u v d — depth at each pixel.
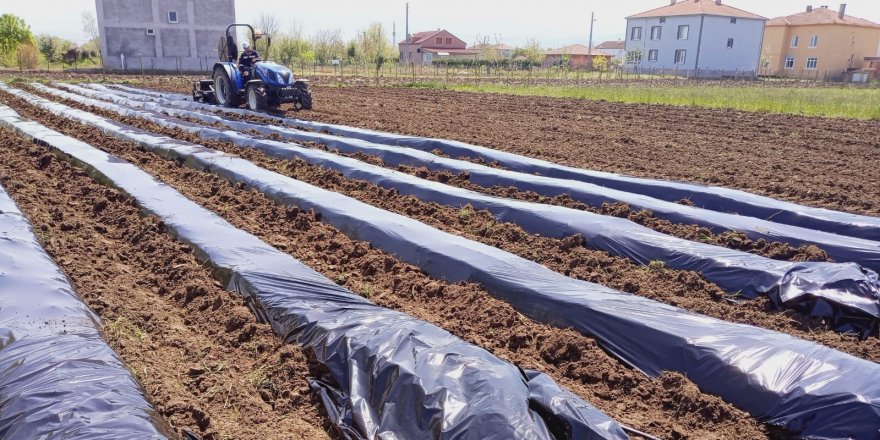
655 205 7.07
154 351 3.87
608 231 5.94
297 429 3.20
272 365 3.70
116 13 37.75
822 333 4.36
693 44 51.41
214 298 4.52
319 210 6.63
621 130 13.92
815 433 3.07
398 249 5.59
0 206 6.19
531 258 5.69
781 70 58.25
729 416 3.32
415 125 13.70
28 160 8.92
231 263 4.96
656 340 3.83
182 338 4.04
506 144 11.41
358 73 43.00
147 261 5.33
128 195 6.99
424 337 3.48
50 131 10.84
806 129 14.54
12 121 11.91
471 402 2.83
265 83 14.53
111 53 38.22
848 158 10.87
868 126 15.21
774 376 3.37
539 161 9.48
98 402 2.79
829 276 4.68
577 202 7.36
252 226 6.36
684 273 5.16
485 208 6.93
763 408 3.29
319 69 46.50
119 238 5.93
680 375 3.58
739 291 4.94
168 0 39.00
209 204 7.00
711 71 50.00
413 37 80.06
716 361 3.57
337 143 10.55
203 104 16.41
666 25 53.31
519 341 4.11
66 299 4.05
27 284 4.16
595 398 3.59
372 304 4.25
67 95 17.95
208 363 3.75
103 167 8.12
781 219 6.90
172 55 40.00
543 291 4.51
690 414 3.38
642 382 3.67
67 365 3.11
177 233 5.78
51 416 2.64
